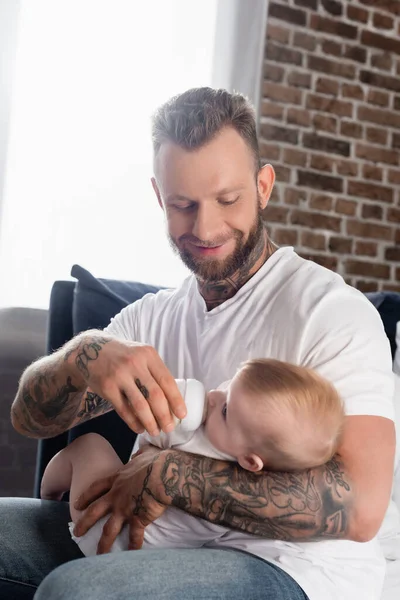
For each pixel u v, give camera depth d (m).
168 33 2.80
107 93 2.69
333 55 3.07
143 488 1.00
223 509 0.97
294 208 2.97
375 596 1.06
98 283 1.85
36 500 1.34
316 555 1.02
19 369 2.47
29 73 2.59
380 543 1.32
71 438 1.68
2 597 1.14
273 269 1.25
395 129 3.20
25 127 2.57
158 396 0.99
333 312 1.13
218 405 1.08
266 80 2.93
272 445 1.00
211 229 1.18
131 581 0.85
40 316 2.52
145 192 2.73
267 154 2.92
